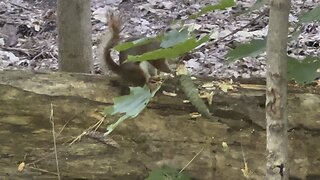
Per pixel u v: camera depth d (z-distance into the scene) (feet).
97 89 5.67
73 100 5.63
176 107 5.57
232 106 5.56
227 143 5.50
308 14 5.06
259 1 5.10
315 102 5.56
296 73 5.07
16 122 5.60
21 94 5.63
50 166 5.55
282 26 4.18
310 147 5.46
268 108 4.32
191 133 5.52
